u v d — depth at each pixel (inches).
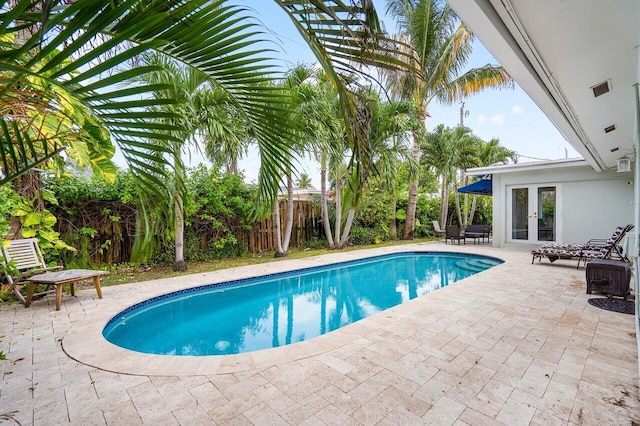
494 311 155.9
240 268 280.5
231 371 98.8
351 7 36.0
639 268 115.6
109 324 154.8
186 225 296.2
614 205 338.0
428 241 504.4
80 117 65.3
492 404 80.6
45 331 132.9
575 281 219.3
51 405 81.4
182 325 181.5
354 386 89.5
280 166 79.3
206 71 58.5
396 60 44.8
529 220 394.9
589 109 139.7
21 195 193.8
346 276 302.2
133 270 260.4
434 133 562.6
